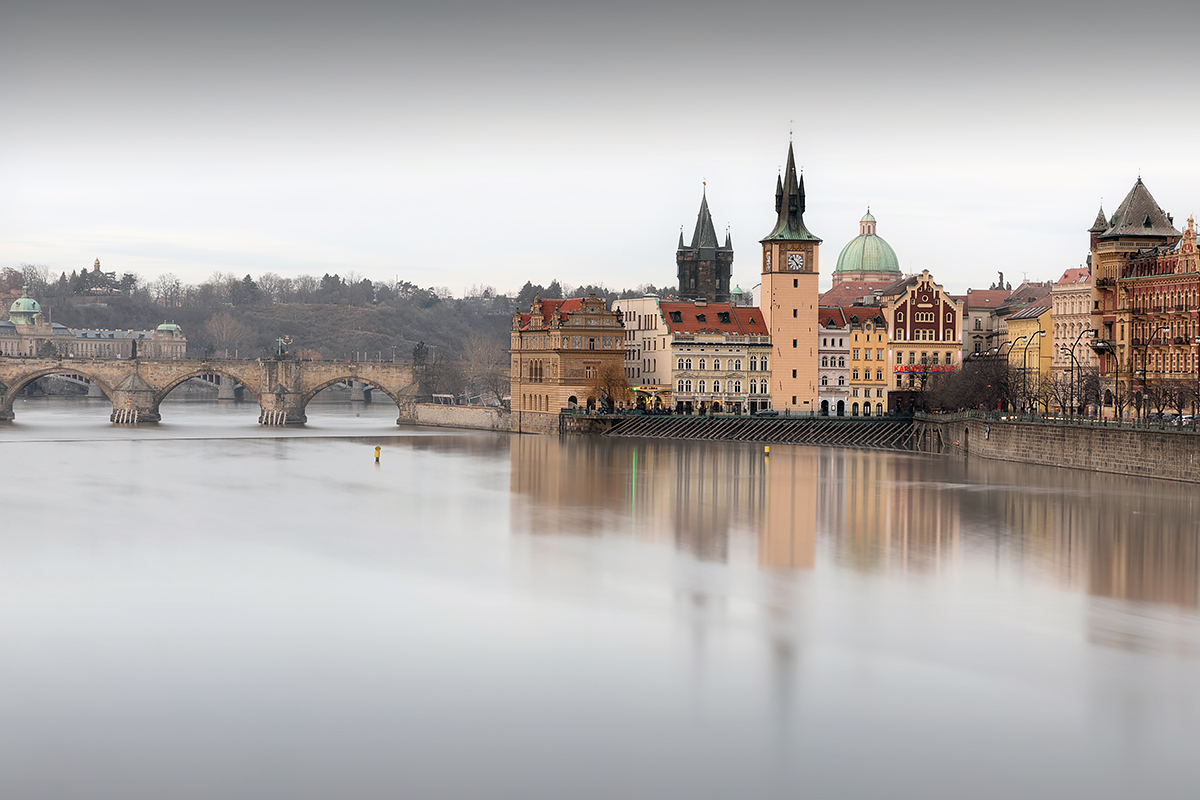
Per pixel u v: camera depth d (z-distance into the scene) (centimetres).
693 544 13438
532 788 7019
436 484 19325
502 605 10550
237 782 7075
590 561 12444
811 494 17900
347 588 11162
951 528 14512
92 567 12069
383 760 7344
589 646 9344
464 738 7638
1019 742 7600
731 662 8981
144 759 7344
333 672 8744
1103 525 14650
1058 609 10450
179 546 13238
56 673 8712
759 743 7581
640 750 7475
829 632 9731
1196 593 11038
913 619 10119
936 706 8138
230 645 9362
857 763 7319
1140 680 8625
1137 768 7281
